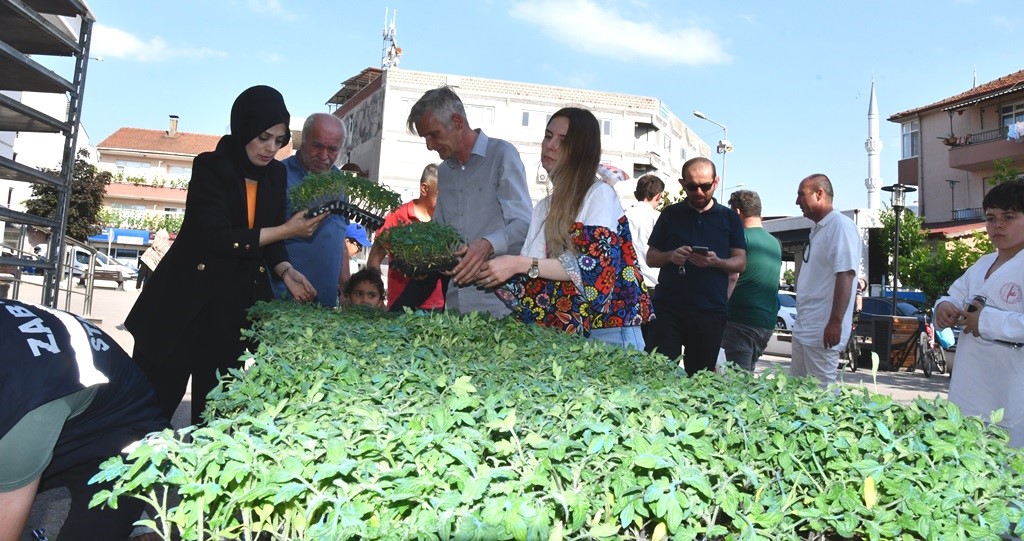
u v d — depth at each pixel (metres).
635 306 3.89
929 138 41.59
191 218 4.07
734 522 1.40
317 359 2.42
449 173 4.89
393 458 1.51
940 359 16.11
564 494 1.36
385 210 4.12
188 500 1.40
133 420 2.45
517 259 3.64
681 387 2.52
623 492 1.41
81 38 7.11
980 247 19.56
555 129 3.74
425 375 2.29
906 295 26.38
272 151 4.16
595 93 66.12
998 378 3.69
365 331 3.27
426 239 3.81
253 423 1.63
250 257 3.97
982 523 1.51
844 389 2.47
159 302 4.08
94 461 2.37
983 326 3.62
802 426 1.88
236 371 2.28
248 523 1.45
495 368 2.61
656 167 68.06
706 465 1.58
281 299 5.09
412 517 1.34
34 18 6.07
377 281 6.48
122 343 11.36
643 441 1.53
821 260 5.93
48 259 7.16
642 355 3.31
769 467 1.73
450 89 4.65
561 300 3.82
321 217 3.94
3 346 2.02
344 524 1.31
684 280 5.83
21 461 2.00
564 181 3.70
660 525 1.43
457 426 1.71
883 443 1.81
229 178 4.09
